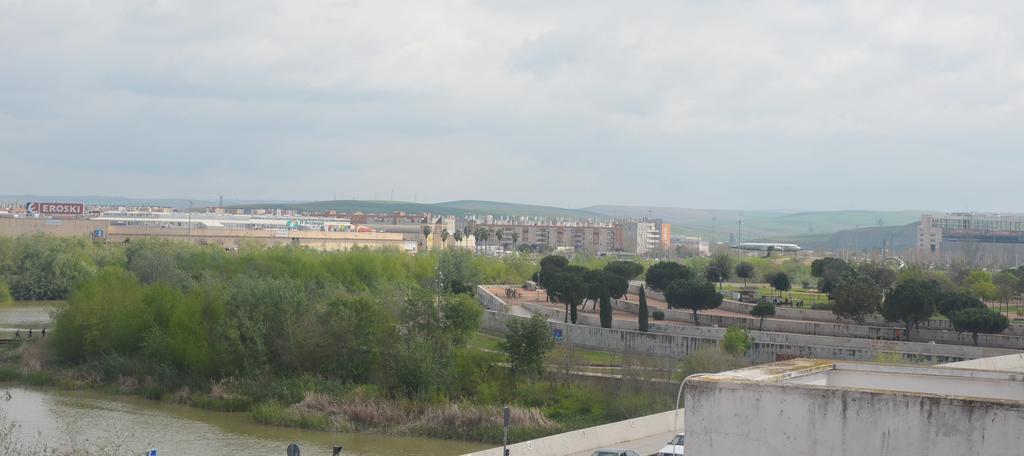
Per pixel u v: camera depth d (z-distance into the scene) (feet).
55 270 595.06
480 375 322.55
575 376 322.55
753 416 71.05
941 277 592.19
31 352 372.38
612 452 171.32
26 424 271.69
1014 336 373.61
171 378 334.44
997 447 63.31
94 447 241.35
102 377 342.44
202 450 249.34
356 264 582.35
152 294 371.97
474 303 354.54
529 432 273.75
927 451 65.41
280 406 297.74
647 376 313.32
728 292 623.77
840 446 68.13
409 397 309.83
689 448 73.15
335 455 178.91
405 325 341.00
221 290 373.20
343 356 333.01
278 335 340.80
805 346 346.13
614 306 555.69
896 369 86.69
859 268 605.31
